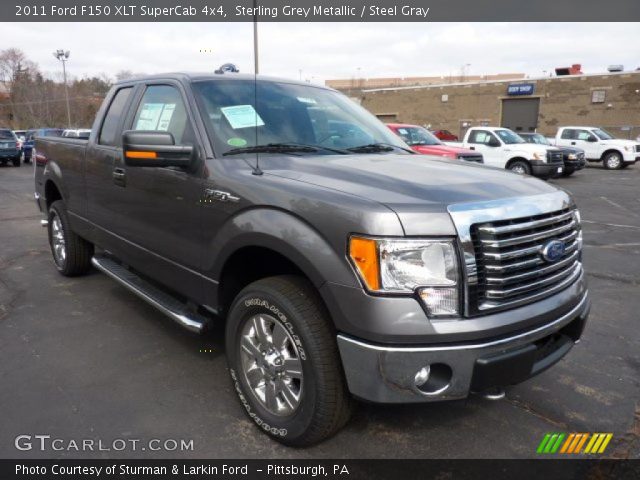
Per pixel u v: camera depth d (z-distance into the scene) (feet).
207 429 9.28
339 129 11.96
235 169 9.39
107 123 13.85
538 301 8.18
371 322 7.18
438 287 7.18
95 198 14.05
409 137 42.09
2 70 196.75
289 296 8.20
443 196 7.73
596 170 71.92
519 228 7.79
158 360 11.75
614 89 110.93
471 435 9.25
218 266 9.51
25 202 36.42
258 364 9.04
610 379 11.36
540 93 119.85
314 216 7.75
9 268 18.70
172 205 10.56
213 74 11.79
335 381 7.93
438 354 7.23
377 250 7.09
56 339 12.72
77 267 16.92
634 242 25.25
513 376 7.75
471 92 129.39
